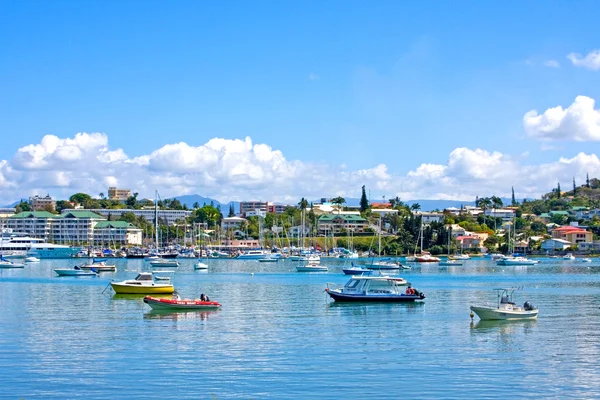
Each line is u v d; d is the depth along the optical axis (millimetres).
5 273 187375
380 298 104000
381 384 52656
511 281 161250
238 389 51438
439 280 165500
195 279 167500
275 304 103312
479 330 76625
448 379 54125
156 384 52781
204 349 65375
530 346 67000
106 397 49594
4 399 49219
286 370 56906
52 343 68312
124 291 117562
